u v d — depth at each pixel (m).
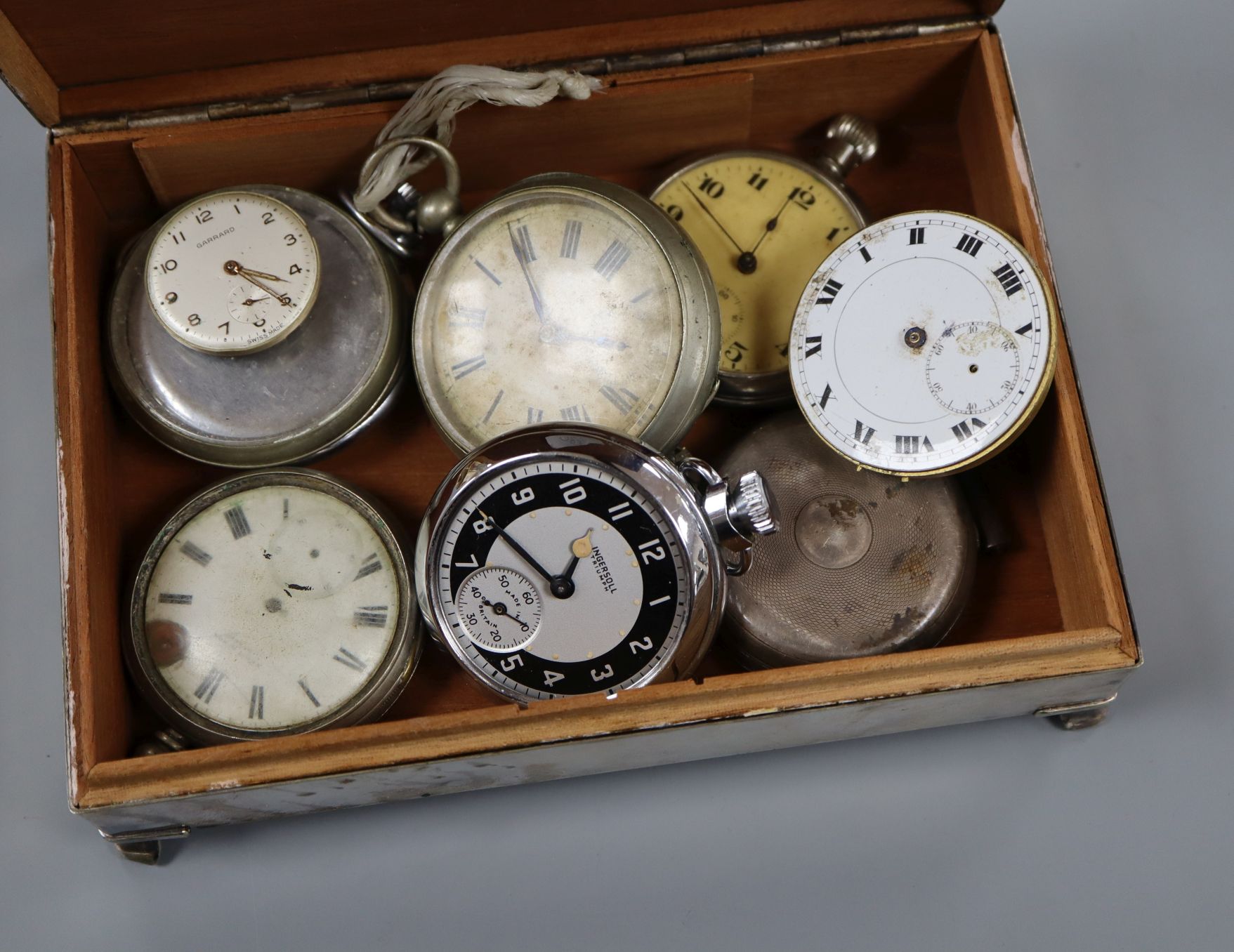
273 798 0.37
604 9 0.39
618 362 0.38
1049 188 0.42
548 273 0.38
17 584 0.41
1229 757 0.39
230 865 0.39
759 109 0.41
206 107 0.39
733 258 0.40
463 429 0.38
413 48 0.40
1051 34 0.43
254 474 0.39
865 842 0.38
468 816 0.39
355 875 0.39
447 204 0.39
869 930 0.38
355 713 0.38
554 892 0.38
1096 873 0.38
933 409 0.37
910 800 0.39
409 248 0.40
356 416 0.39
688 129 0.41
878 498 0.38
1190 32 0.43
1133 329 0.41
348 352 0.39
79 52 0.39
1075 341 0.41
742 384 0.40
